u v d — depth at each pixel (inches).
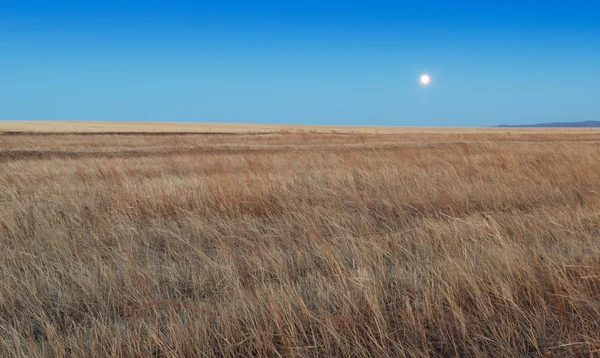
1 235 203.5
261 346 107.2
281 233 208.2
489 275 134.4
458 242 181.5
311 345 109.6
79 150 810.2
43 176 393.1
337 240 193.3
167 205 265.6
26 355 106.2
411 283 138.3
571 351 101.5
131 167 480.7
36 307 132.1
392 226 229.8
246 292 134.8
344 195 296.7
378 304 120.3
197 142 1068.5
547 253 163.5
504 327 111.7
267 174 358.3
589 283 135.1
